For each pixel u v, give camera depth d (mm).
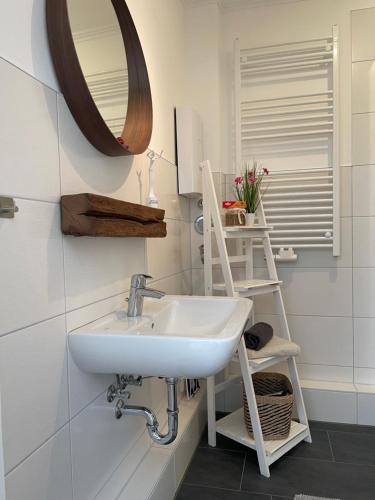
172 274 2047
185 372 1021
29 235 898
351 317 2283
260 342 1794
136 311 1296
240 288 1849
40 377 932
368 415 2156
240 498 1570
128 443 1440
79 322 1121
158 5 1908
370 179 2217
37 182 935
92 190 1219
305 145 2293
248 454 1883
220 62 2363
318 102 2197
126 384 1335
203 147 2346
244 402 1867
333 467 1766
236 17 2369
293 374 2014
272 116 2307
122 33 1479
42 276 944
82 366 1086
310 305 2334
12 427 831
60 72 1009
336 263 2285
